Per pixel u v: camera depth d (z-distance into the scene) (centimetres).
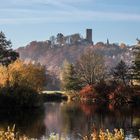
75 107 6544
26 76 6825
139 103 7488
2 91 5694
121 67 8850
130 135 3472
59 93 9619
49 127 4003
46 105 6969
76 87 9375
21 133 3553
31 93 6044
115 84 8019
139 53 8538
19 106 5797
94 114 5359
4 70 6425
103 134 1848
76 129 3875
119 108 6369
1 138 1772
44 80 7700
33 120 4575
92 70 9450
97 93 8031
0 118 4716
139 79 8506
